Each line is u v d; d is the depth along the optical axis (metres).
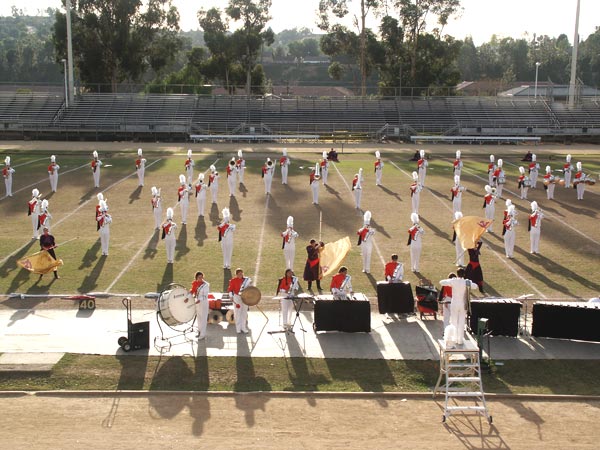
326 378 12.29
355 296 14.81
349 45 72.69
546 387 12.00
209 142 51.84
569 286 17.75
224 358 13.08
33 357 12.91
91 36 66.56
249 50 70.62
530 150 47.78
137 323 13.34
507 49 122.56
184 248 21.25
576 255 20.77
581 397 11.56
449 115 58.12
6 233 23.02
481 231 16.58
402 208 27.45
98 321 14.95
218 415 10.86
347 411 11.07
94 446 9.86
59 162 38.88
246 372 12.50
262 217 25.77
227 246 18.98
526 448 9.93
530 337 14.29
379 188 31.67
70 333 14.23
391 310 15.20
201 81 73.19
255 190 30.91
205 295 13.98
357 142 53.16
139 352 13.30
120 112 56.38
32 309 15.70
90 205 27.58
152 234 23.00
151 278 18.17
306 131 56.19
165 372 12.43
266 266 19.41
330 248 16.95
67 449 9.76
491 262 19.94
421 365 12.88
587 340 13.98
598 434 10.36
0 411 10.95
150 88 67.38
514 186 32.56
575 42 58.84
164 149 46.28
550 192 29.59
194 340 13.98
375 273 18.88
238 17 69.69
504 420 10.81
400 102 59.81
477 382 11.66
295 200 28.89
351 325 14.31
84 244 21.66
